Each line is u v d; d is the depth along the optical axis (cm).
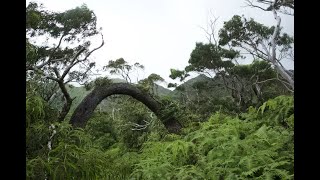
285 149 425
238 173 405
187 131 850
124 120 1396
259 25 1700
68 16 1259
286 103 555
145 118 1420
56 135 355
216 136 549
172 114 1151
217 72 1981
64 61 1267
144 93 1184
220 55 1930
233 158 432
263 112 621
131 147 1261
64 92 878
